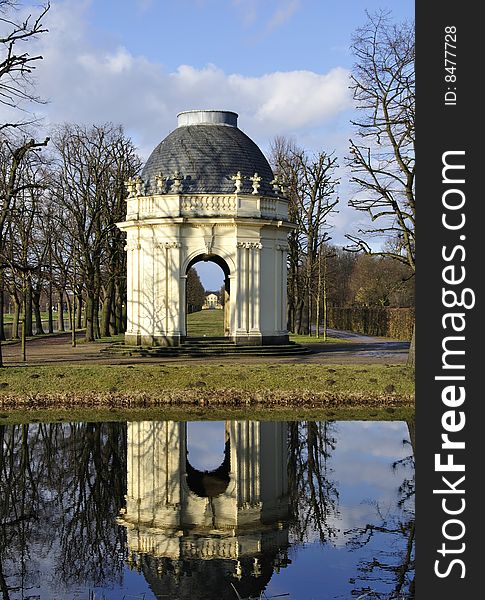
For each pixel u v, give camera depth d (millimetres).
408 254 37750
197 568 15539
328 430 29188
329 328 118438
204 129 53875
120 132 73062
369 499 20562
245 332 50250
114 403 34156
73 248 66375
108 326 77250
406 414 32500
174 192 50094
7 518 19031
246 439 27641
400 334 79688
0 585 14742
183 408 33688
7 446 26438
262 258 50969
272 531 17891
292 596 14109
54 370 36906
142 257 51062
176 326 50094
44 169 60969
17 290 61531
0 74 33688
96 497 20719
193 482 22172
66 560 16094
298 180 75750
